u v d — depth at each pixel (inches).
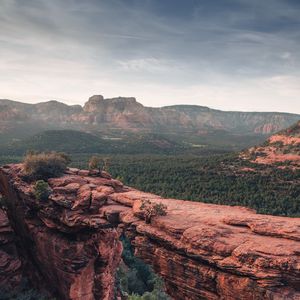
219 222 1005.2
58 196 1400.1
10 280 1614.2
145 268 2519.7
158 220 1039.6
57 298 1589.6
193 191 3769.7
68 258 1456.7
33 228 1598.2
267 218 984.9
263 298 774.5
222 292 866.8
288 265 756.6
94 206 1325.0
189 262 942.4
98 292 1545.3
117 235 1553.9
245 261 813.2
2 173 1807.3
